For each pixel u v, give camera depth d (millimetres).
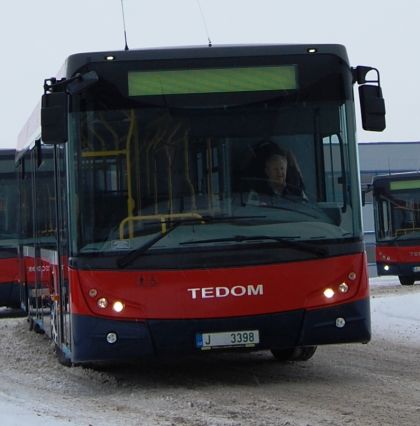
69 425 8180
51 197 12188
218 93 10484
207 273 10086
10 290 21969
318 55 10648
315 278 10227
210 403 9477
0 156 22156
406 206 32594
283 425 8281
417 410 9023
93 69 10367
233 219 10219
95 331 10039
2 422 8320
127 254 10070
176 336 10031
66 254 10547
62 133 10180
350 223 10422
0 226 22047
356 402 9484
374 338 15508
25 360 13508
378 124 10797
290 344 10203
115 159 10273
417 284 34250
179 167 10305
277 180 10375
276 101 10531
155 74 10430
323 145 10516
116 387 11023
